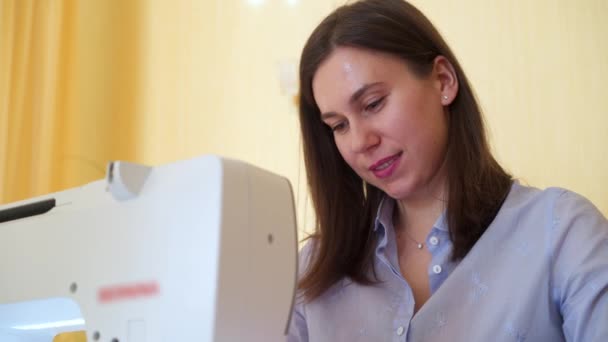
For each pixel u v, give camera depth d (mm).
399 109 938
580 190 1645
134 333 636
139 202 667
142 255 648
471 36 1799
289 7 2027
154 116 2061
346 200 1095
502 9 1787
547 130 1695
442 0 1837
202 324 590
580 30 1712
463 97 1021
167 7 2113
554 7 1744
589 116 1666
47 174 1903
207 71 2064
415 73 968
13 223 795
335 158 1113
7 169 1882
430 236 966
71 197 758
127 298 648
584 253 847
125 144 2047
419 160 955
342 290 1031
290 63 1990
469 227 943
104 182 726
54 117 1949
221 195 614
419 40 997
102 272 679
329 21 1008
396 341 926
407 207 1038
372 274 1018
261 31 2043
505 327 860
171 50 2102
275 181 690
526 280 876
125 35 2102
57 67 1982
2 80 1929
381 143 946
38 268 749
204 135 2023
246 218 636
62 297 714
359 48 952
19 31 1997
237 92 2027
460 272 914
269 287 651
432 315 904
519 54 1752
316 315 1029
